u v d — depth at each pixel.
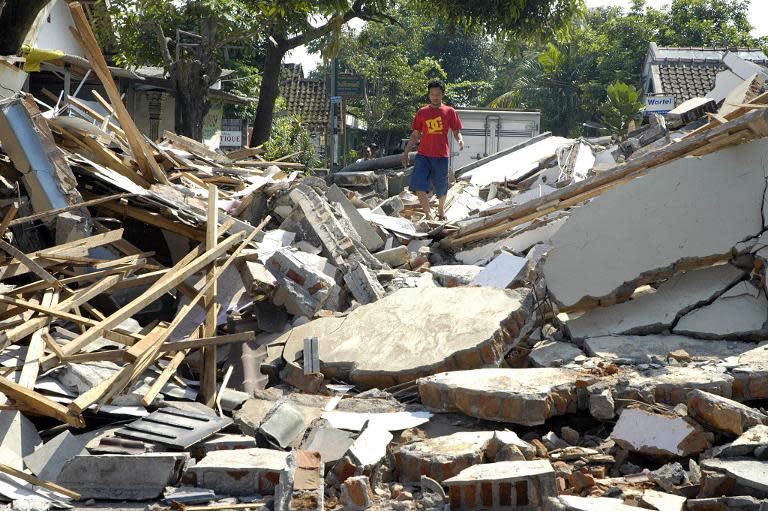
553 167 13.01
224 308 5.84
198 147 10.62
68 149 7.31
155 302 5.98
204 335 5.27
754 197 5.19
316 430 4.17
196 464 3.80
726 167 5.28
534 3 22.92
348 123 41.97
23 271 5.46
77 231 6.07
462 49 63.16
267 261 6.22
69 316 4.93
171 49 19.84
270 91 20.66
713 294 5.21
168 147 10.26
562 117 47.31
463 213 11.68
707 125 8.23
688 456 3.84
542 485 3.34
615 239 5.50
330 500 3.58
